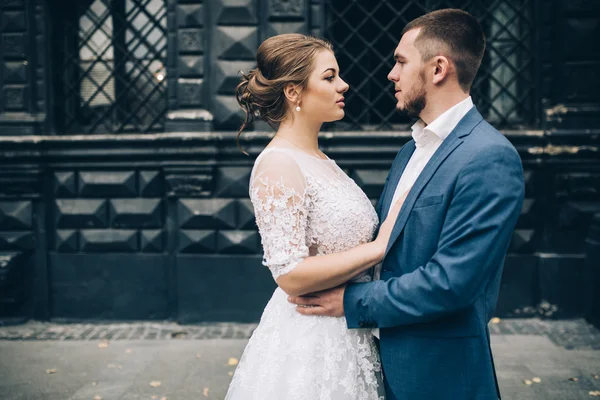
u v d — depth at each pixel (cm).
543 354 371
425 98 163
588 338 399
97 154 449
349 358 168
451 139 156
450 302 141
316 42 174
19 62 460
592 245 417
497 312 446
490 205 141
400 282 149
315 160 175
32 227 461
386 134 433
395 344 159
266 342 177
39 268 464
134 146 446
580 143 424
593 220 421
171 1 445
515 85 451
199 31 441
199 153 436
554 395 310
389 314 149
